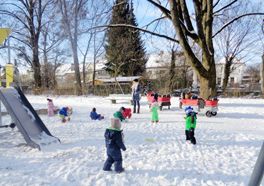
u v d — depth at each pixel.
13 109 8.90
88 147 8.15
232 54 46.59
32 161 6.81
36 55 37.69
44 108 17.42
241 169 6.58
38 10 37.19
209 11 18.56
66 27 23.66
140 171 6.24
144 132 10.54
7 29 11.88
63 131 10.64
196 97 16.44
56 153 7.52
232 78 73.88
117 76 45.38
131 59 45.88
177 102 22.67
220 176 6.06
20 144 8.47
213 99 15.86
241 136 10.22
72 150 7.81
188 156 7.53
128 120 13.48
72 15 20.98
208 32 18.62
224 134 10.50
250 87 39.84
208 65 18.34
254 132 11.05
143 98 26.69
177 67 41.09
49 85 37.97
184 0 18.47
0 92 8.76
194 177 5.96
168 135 10.05
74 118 14.20
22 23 37.16
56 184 5.39
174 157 7.39
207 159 7.32
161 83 37.03
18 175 5.83
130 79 40.91
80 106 20.33
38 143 8.11
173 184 5.55
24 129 8.38
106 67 48.62
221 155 7.73
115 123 6.15
